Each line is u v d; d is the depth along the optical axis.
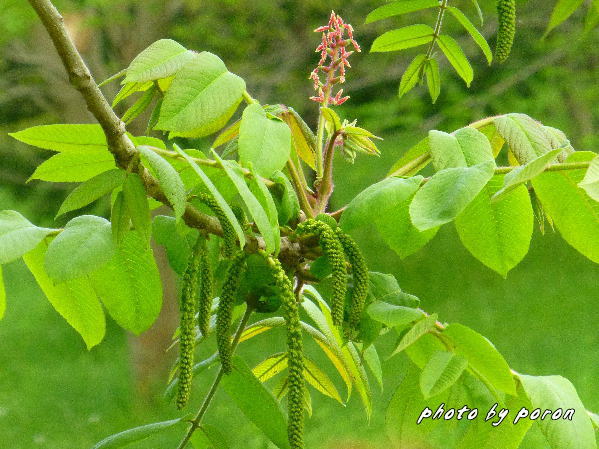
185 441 1.44
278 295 1.43
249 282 1.42
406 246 1.42
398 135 5.14
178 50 1.40
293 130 1.58
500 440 1.46
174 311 5.61
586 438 1.38
